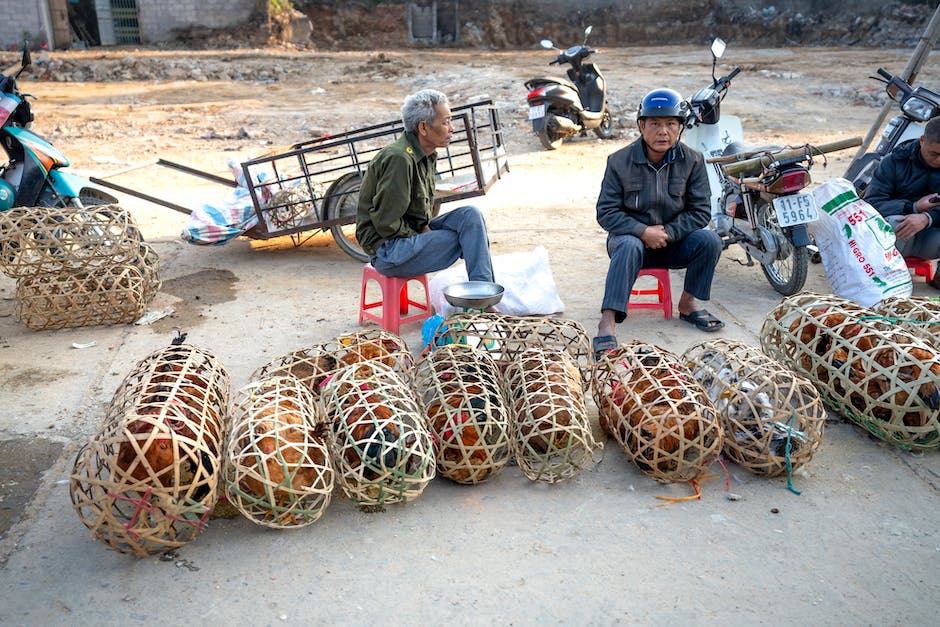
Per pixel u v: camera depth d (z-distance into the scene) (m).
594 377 3.24
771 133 11.16
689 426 2.85
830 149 4.30
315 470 2.62
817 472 3.03
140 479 2.45
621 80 16.77
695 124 5.60
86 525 2.46
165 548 2.58
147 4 24.83
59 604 2.36
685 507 2.82
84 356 4.16
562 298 4.96
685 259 4.34
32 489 2.95
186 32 25.09
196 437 2.56
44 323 4.50
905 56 21.12
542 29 28.62
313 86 18.16
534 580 2.45
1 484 2.97
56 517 2.79
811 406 3.03
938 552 2.56
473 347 3.25
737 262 5.62
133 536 2.46
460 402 2.88
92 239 4.48
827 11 27.59
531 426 2.91
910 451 3.16
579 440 2.87
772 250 4.78
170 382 2.80
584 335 3.50
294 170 8.82
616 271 4.08
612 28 28.56
